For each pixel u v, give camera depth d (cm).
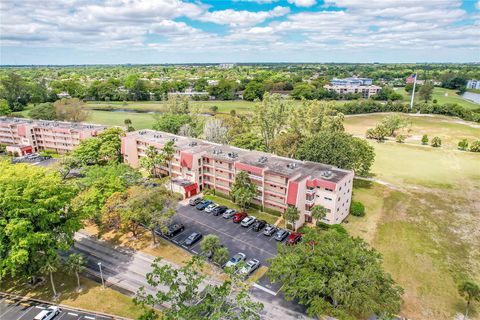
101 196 6769
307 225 7556
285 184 7569
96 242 6788
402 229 7444
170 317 3694
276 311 4919
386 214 8175
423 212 8294
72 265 5125
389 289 4406
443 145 14750
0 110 17100
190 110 15925
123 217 6106
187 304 4838
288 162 8419
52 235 5400
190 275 4294
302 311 4925
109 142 10919
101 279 5641
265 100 12162
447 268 6066
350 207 8150
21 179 5516
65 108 16075
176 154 9606
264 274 5800
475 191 9612
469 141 15300
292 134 10925
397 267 6072
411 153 13512
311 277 4456
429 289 5506
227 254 5666
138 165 11144
